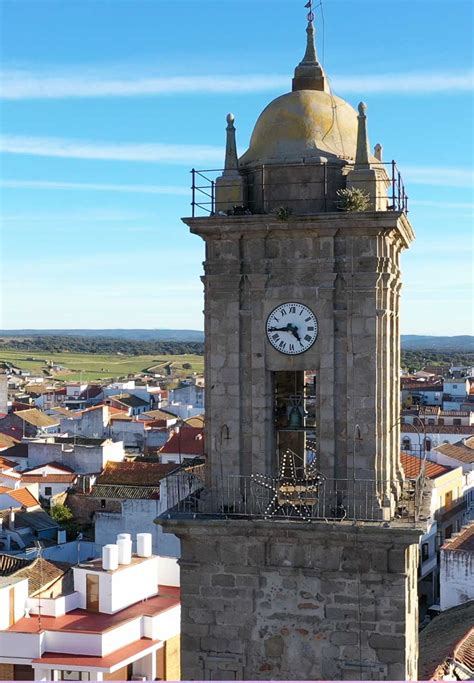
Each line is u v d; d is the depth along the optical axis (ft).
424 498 105.19
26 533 313.12
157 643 175.73
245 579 98.27
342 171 101.65
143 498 301.84
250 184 103.40
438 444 392.88
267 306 99.91
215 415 101.35
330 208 100.63
